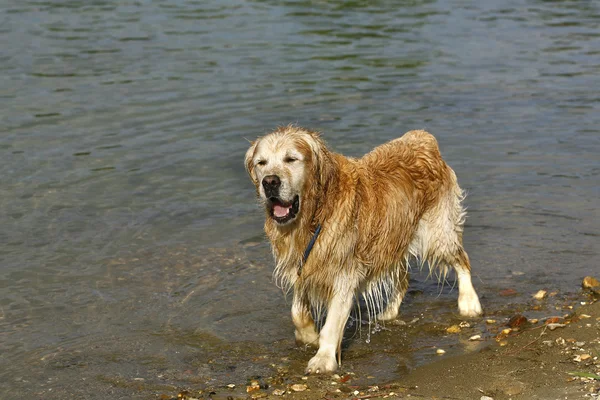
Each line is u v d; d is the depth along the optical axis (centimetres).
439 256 749
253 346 677
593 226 900
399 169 709
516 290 772
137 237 879
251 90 1373
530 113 1286
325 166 622
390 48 1700
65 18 1912
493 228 909
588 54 1655
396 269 718
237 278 798
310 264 639
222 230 902
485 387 572
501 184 1024
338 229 633
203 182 1021
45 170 1036
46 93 1332
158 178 1029
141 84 1395
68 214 923
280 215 613
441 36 1819
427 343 679
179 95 1341
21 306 734
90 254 838
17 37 1708
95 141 1137
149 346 673
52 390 603
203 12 2023
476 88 1420
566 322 685
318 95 1352
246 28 1852
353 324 733
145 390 602
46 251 839
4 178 1005
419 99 1345
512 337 669
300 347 677
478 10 2142
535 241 873
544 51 1686
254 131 1173
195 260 832
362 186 661
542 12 2119
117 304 743
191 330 702
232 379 620
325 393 588
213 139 1148
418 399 559
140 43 1680
